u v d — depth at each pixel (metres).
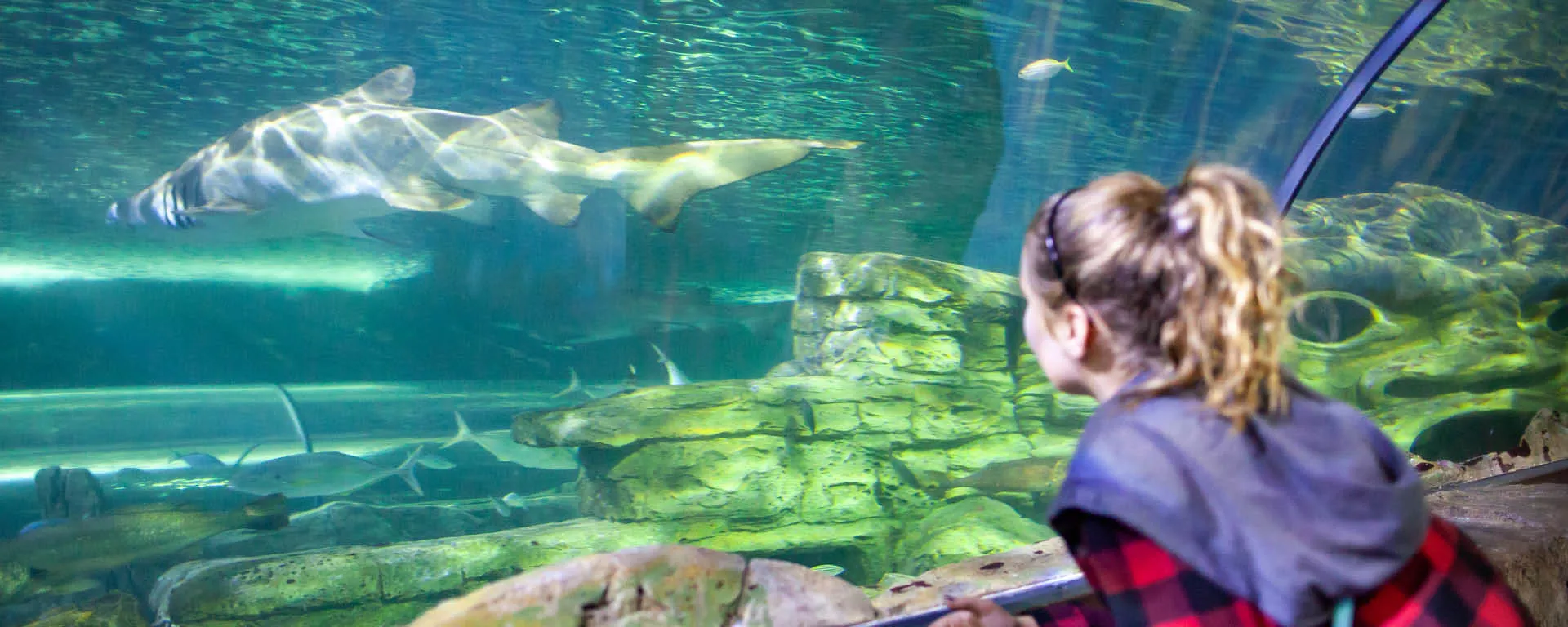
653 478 5.83
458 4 17.39
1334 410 0.84
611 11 17.86
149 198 9.38
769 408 6.31
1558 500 2.19
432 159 8.93
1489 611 0.87
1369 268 7.12
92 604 4.40
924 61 15.46
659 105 16.69
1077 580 1.62
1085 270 0.82
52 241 23.70
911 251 18.70
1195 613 0.76
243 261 25.39
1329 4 10.54
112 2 15.51
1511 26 7.47
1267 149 13.07
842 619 1.35
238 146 8.98
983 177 17.16
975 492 6.57
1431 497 2.29
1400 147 8.27
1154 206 0.81
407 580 4.65
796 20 14.92
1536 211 8.45
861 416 6.54
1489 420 6.86
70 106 17.94
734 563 1.35
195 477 10.14
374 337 26.19
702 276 20.58
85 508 6.41
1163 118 15.00
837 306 7.48
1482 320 7.29
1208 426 0.77
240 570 4.41
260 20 16.95
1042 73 10.08
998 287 7.75
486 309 24.33
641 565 1.26
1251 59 12.52
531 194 8.74
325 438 14.62
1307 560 0.73
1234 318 0.73
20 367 25.17
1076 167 16.61
